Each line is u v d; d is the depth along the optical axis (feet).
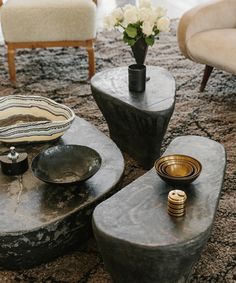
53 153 4.86
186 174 4.43
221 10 8.07
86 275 4.59
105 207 4.08
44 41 8.66
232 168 6.26
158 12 5.95
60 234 4.36
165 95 6.09
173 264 3.80
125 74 6.75
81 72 9.30
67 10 8.38
